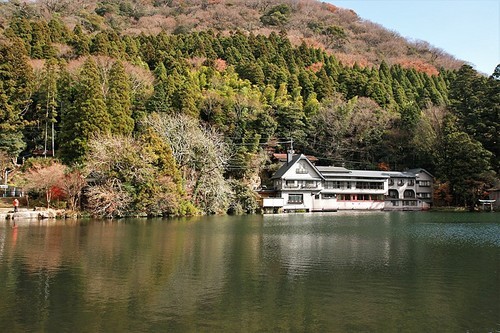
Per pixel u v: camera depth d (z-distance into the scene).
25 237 24.05
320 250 20.61
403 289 13.25
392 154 72.19
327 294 12.60
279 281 14.12
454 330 9.84
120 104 51.41
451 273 15.53
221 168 50.22
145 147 41.47
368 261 17.78
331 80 84.25
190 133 48.59
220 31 111.62
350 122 71.31
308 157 68.50
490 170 58.56
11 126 48.09
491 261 17.88
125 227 30.39
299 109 70.56
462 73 73.12
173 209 42.19
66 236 24.64
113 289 12.89
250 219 41.97
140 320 10.18
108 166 39.31
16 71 51.31
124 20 114.62
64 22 91.31
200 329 9.64
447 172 62.38
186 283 13.71
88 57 56.97
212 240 23.92
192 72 75.81
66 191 39.00
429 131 68.88
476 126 64.31
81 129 45.88
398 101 83.94
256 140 63.78
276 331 9.59
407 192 67.00
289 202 59.94
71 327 9.69
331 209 62.88
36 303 11.43
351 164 72.00
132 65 67.44
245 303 11.62
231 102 66.50
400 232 29.19
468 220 41.62
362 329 9.82
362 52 121.44
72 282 13.66
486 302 11.96
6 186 42.69
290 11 141.25
